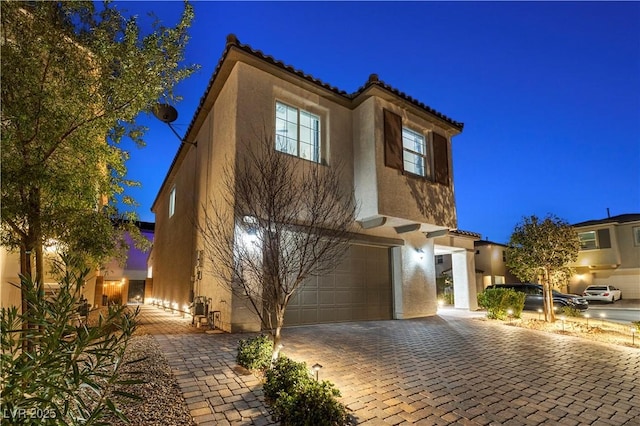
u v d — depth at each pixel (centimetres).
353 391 475
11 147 358
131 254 2231
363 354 675
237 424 362
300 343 745
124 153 527
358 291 1125
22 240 407
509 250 1296
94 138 433
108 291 2025
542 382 550
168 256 1688
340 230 623
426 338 866
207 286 992
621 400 482
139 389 434
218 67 934
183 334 802
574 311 1384
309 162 954
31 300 227
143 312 1432
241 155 844
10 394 199
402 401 447
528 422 401
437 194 1185
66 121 387
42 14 386
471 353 725
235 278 671
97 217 450
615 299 2661
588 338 947
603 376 595
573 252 1171
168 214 1819
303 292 990
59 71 401
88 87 416
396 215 1034
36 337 216
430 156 1212
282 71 941
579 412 437
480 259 3028
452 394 479
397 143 1081
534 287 1809
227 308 827
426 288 1313
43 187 381
